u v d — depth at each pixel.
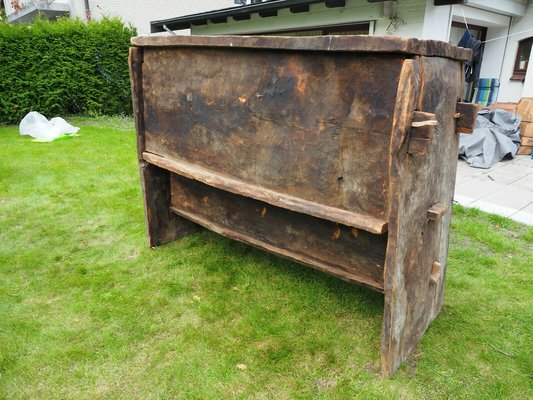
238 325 2.50
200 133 2.60
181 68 2.62
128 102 10.75
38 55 9.14
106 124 9.41
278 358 2.23
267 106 2.14
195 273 3.09
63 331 2.44
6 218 4.08
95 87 10.16
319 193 2.02
